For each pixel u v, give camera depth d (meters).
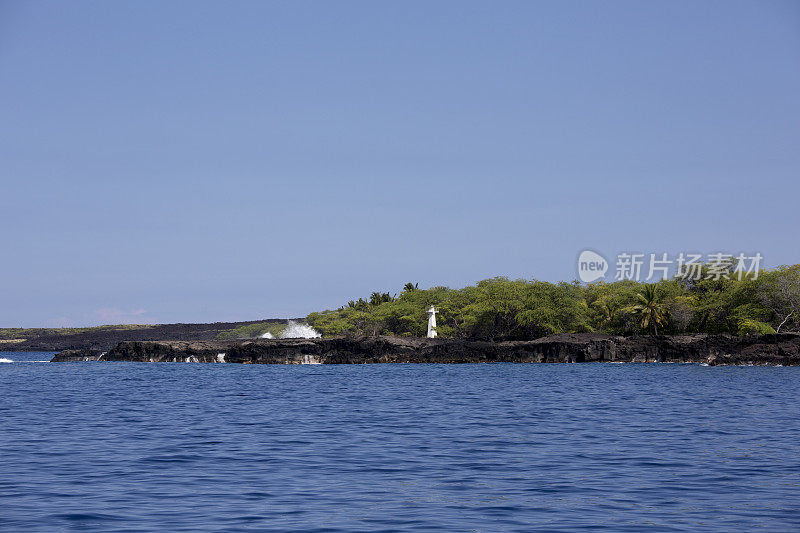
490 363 127.19
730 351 113.88
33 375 94.62
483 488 20.59
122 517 17.00
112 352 148.62
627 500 19.02
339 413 42.12
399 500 19.05
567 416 40.12
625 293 151.62
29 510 17.64
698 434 31.92
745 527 16.23
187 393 59.62
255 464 24.34
